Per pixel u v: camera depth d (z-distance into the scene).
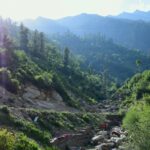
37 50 186.50
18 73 94.00
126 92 156.62
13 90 78.62
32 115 57.44
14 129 46.16
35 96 88.50
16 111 54.56
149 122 46.34
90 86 182.12
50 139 50.50
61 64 192.50
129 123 48.81
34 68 118.06
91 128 69.06
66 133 58.91
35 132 48.34
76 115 73.75
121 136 59.94
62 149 50.94
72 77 182.00
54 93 98.50
